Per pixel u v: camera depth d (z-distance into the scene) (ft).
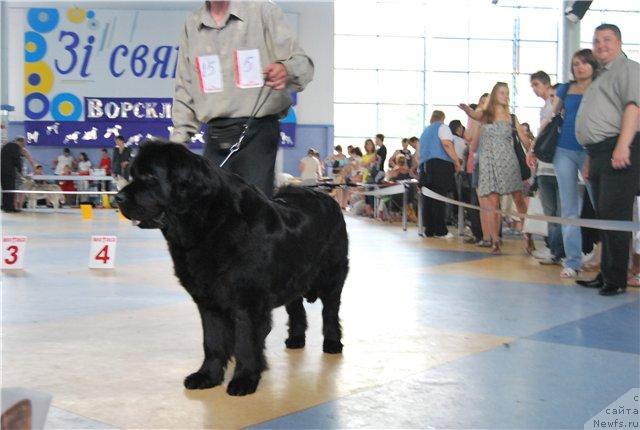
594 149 18.22
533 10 80.89
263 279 9.24
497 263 24.75
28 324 13.53
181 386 9.66
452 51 82.02
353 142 82.79
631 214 17.84
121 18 73.72
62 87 73.97
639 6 75.61
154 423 8.18
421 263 24.56
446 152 35.29
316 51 75.87
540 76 24.82
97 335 12.64
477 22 81.56
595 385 9.81
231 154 11.38
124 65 74.18
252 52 11.26
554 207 24.34
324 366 10.77
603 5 75.87
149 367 10.58
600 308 15.98
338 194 62.44
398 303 16.39
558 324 14.11
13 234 34.88
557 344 12.31
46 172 74.69
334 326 11.71
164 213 8.66
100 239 22.48
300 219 10.28
